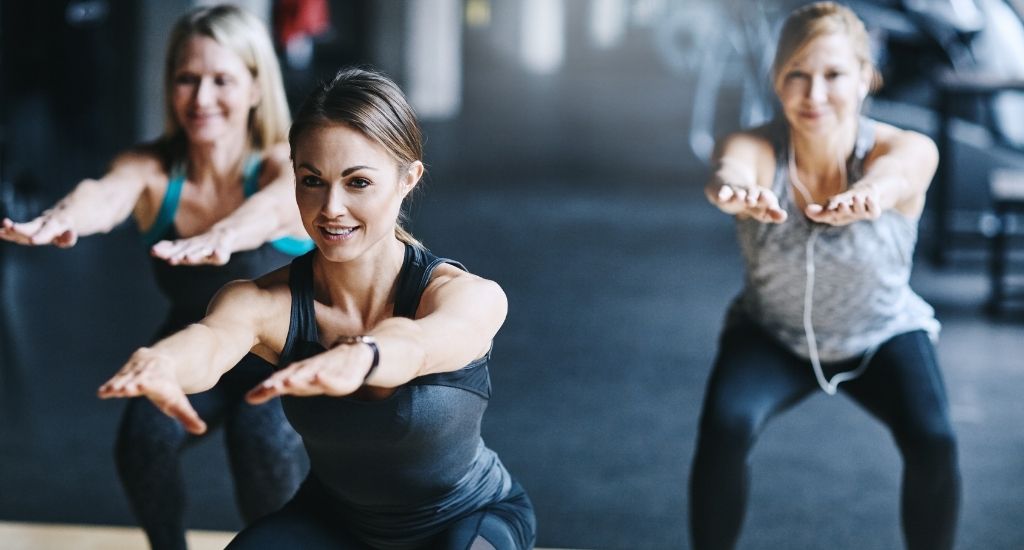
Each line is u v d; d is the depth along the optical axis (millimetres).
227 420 2668
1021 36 8867
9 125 9453
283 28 14203
